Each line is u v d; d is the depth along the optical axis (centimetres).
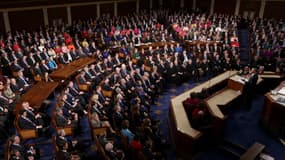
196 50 1638
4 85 1096
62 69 1241
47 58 1341
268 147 802
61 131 733
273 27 2027
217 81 1034
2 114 880
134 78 1191
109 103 984
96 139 733
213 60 1451
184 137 738
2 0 1791
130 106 952
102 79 1227
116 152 687
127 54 1552
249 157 641
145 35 1808
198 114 756
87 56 1473
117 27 2006
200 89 963
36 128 823
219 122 757
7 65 1297
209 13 2812
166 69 1328
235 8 2600
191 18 2309
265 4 2400
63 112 885
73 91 1027
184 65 1365
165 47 1614
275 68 1362
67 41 1630
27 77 1257
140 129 768
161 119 999
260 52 1565
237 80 981
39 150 768
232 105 977
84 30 1925
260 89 1173
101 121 845
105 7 2522
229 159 761
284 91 898
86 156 750
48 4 2075
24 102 866
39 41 1638
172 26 2117
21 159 659
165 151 806
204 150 789
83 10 2347
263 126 893
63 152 669
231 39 1712
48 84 1088
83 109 976
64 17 2222
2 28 1848
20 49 1412
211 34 1842
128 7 2755
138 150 683
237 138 841
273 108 839
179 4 3012
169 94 1223
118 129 812
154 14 2592
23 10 1933
